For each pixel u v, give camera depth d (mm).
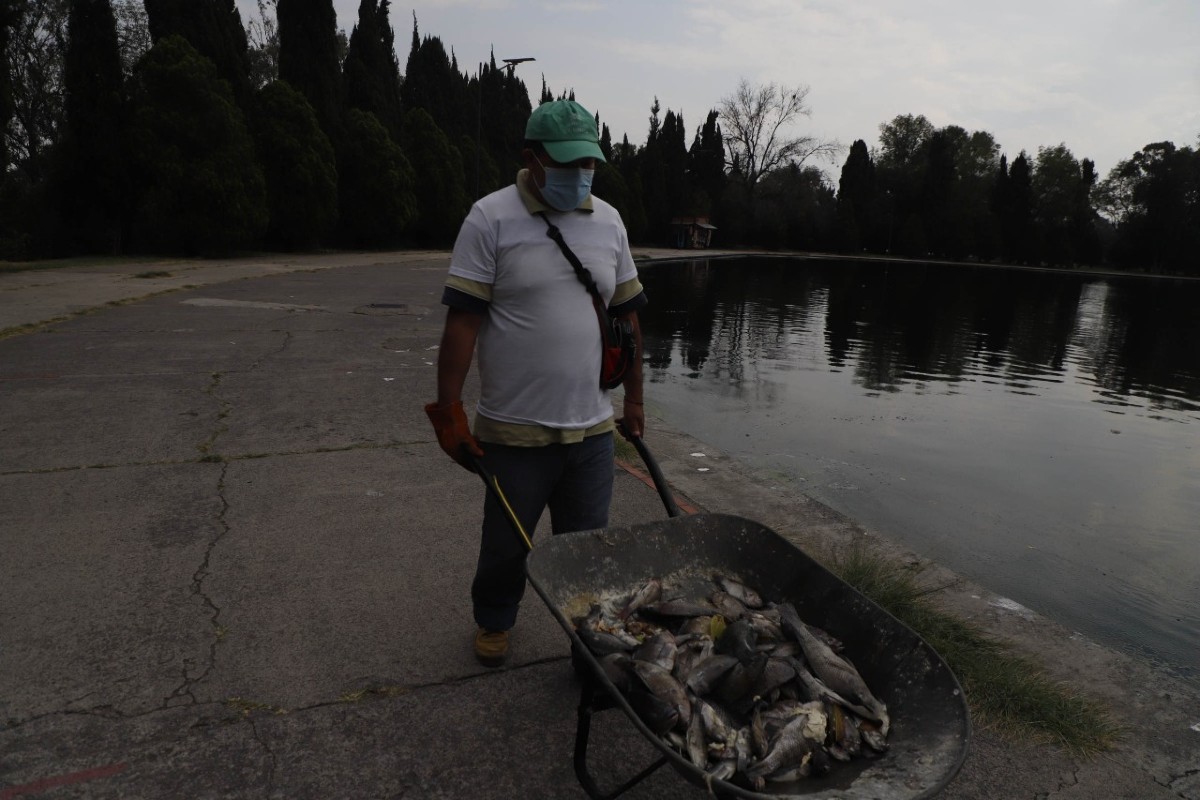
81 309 11562
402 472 4703
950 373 13047
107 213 25812
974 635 3035
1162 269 72062
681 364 12391
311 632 2934
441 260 30812
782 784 1717
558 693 2650
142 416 5707
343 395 6629
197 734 2357
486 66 60969
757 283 33031
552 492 2654
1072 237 74688
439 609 3141
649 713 1807
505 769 2283
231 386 6809
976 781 2299
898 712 1901
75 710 2432
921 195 76188
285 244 32156
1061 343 18453
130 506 4020
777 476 6379
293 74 33781
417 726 2447
